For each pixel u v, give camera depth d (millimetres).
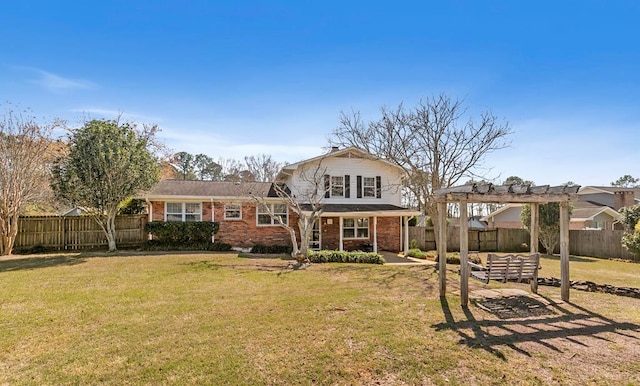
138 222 17359
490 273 7473
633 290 7938
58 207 22172
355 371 3979
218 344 4758
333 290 8250
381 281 9531
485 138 14500
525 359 4309
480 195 7016
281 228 18438
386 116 14867
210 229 17000
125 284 8734
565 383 3713
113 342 4844
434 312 6398
